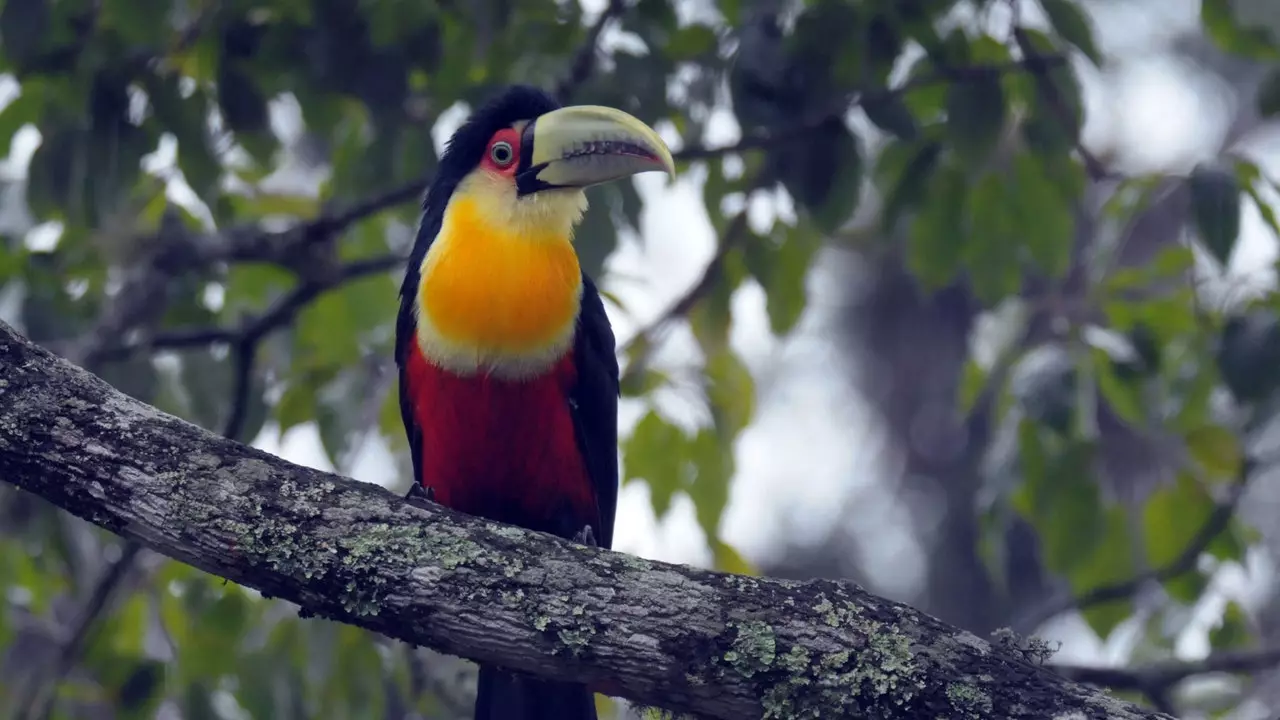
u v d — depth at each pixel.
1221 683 12.42
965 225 11.12
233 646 11.35
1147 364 10.87
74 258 11.72
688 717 6.88
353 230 13.11
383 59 10.12
